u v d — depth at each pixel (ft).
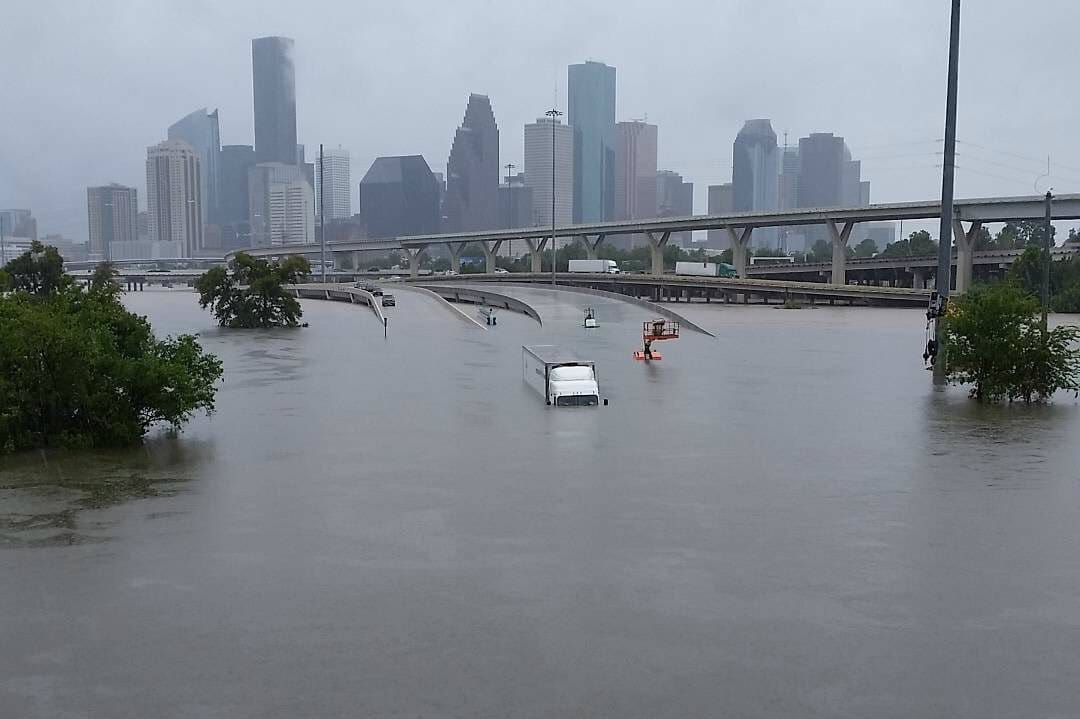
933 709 48.06
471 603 62.23
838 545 74.54
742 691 49.90
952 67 170.40
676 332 259.80
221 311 367.04
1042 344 146.82
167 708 48.26
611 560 71.00
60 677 51.88
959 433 123.03
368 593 64.18
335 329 341.21
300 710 47.96
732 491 92.63
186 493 92.99
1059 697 49.29
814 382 177.37
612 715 47.42
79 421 119.34
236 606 61.87
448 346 264.31
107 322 129.39
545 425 131.85
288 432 127.65
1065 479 96.68
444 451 113.70
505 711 47.80
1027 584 65.57
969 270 558.97
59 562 71.15
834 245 622.54
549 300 423.64
